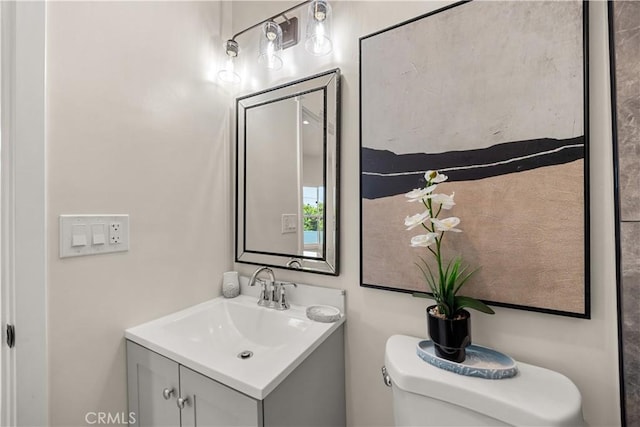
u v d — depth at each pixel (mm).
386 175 1005
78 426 881
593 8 742
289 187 1226
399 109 984
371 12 1062
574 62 747
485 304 844
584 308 730
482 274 849
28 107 786
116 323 970
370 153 1036
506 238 818
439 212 857
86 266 900
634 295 687
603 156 725
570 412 610
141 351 944
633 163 688
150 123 1077
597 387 730
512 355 824
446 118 905
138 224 1035
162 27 1128
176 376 841
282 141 1244
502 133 826
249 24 1382
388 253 1001
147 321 1059
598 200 728
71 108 868
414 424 746
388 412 1014
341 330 1079
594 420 733
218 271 1343
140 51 1050
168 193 1137
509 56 821
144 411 935
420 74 950
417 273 950
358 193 1076
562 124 755
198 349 861
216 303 1251
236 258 1378
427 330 879
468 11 879
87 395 901
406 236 969
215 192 1334
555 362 773
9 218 781
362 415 1062
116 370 970
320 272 1140
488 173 842
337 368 1047
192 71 1242
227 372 733
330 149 1119
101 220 932
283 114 1244
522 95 803
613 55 712
